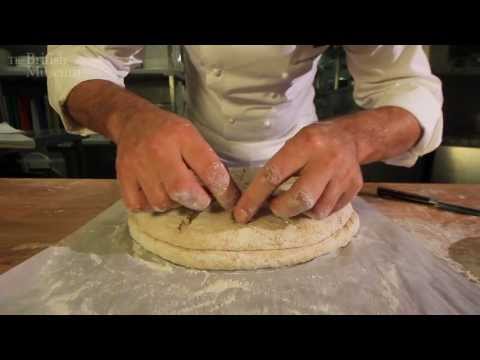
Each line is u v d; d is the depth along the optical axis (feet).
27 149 6.11
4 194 3.05
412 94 2.56
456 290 1.62
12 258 1.99
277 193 2.10
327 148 1.73
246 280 1.75
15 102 6.86
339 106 7.55
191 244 1.88
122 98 2.19
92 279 1.74
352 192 1.88
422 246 2.08
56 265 1.86
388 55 2.82
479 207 2.74
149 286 1.69
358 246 2.08
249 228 1.92
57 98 2.50
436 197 2.97
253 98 3.01
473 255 1.97
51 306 1.51
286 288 1.68
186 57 3.32
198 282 1.73
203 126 3.60
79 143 7.32
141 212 2.15
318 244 1.96
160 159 1.70
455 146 6.53
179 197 1.69
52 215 2.60
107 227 2.35
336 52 7.29
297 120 3.57
